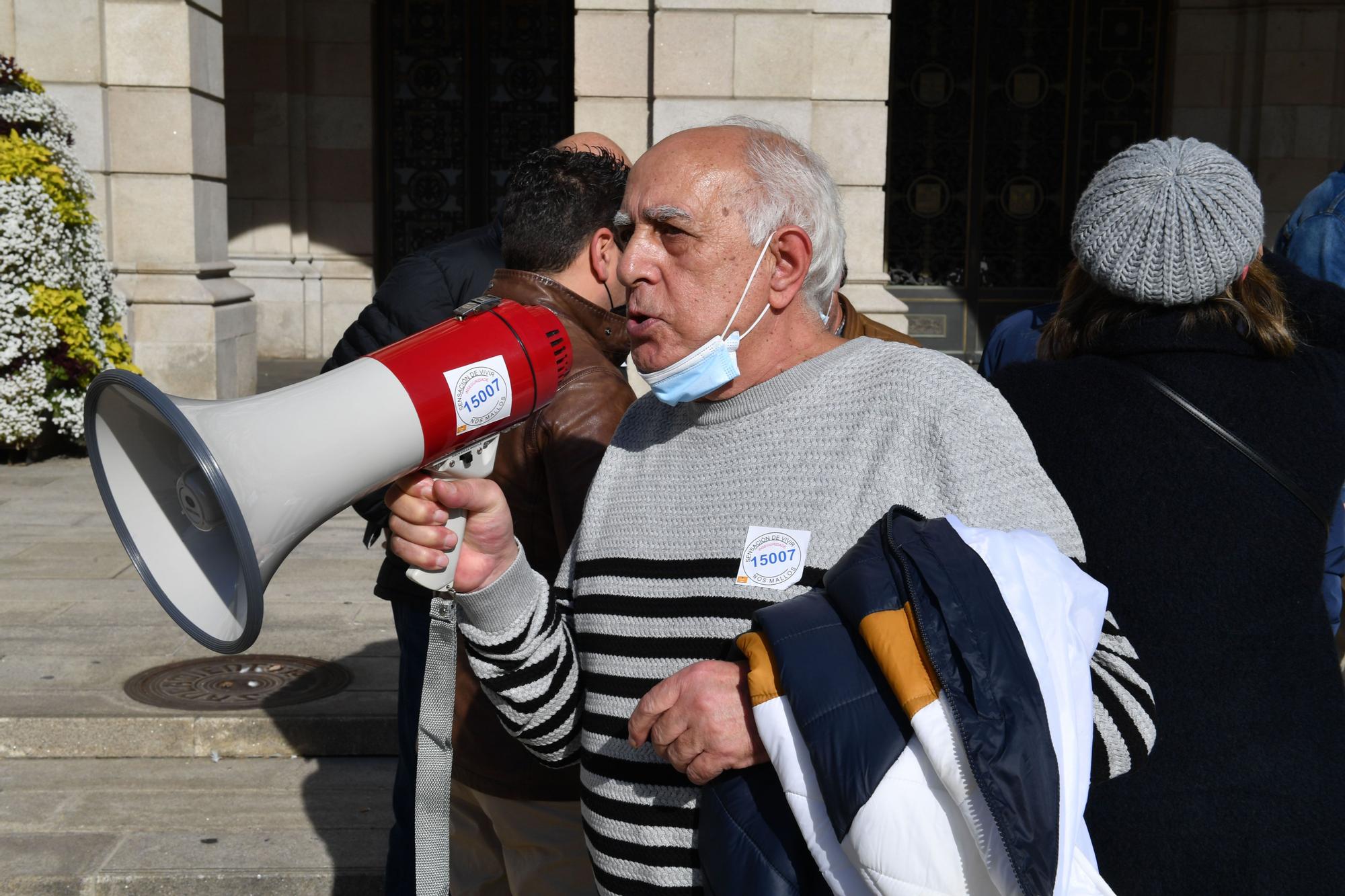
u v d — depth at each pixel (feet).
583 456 7.88
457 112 47.62
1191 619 6.18
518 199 8.69
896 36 45.68
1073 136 45.93
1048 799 4.48
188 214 32.65
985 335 46.60
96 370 29.73
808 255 5.71
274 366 44.45
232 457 4.83
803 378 5.76
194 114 32.76
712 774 5.12
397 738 14.15
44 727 13.94
